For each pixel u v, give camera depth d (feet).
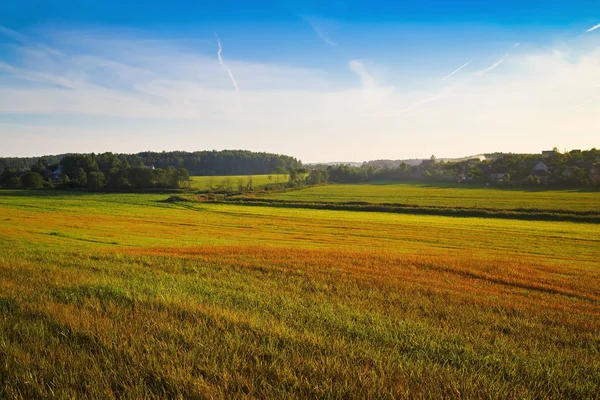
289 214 227.61
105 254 58.44
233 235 144.15
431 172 578.25
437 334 24.16
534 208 230.07
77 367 16.34
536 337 26.32
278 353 18.74
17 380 15.05
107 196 333.21
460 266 63.41
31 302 25.20
